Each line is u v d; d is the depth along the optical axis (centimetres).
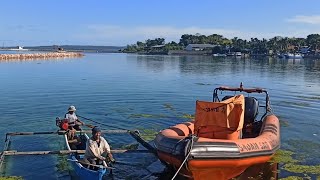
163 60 9744
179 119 1933
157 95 2733
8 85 3256
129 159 1298
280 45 15400
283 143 1504
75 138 1430
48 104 2305
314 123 1864
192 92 2911
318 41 14400
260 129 1352
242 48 15712
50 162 1263
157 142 1118
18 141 1507
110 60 9538
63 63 7431
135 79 4003
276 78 4259
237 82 3753
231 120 1128
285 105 2364
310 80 4028
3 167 1210
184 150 998
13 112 2053
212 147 1022
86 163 1094
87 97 2600
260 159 1124
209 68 6122
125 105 2316
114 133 1620
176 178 1130
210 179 1089
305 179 1124
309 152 1386
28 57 9450
